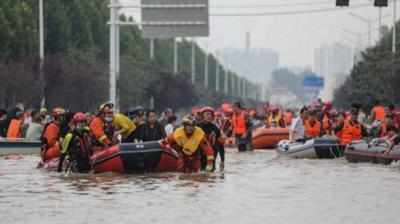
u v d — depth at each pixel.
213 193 32.28
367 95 130.00
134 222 25.70
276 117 73.44
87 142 40.81
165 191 32.94
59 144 44.09
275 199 30.52
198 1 79.62
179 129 40.81
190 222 25.69
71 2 129.38
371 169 43.16
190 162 40.88
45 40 117.00
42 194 32.25
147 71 146.50
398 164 45.81
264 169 43.34
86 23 131.12
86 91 104.69
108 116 42.22
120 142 42.72
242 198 30.77
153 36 80.25
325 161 49.78
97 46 138.88
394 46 129.62
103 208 28.39
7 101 94.06
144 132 42.69
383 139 47.91
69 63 106.56
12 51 101.50
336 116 59.19
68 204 29.34
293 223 25.52
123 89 130.75
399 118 55.34
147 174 40.03
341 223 25.50
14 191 33.28
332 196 31.33
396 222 25.61
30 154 56.97
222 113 70.75
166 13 80.19
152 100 147.50
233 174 40.22
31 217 26.67
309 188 33.91
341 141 53.25
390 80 117.69
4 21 99.75
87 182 36.53
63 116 44.44
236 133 65.69
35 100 93.56
